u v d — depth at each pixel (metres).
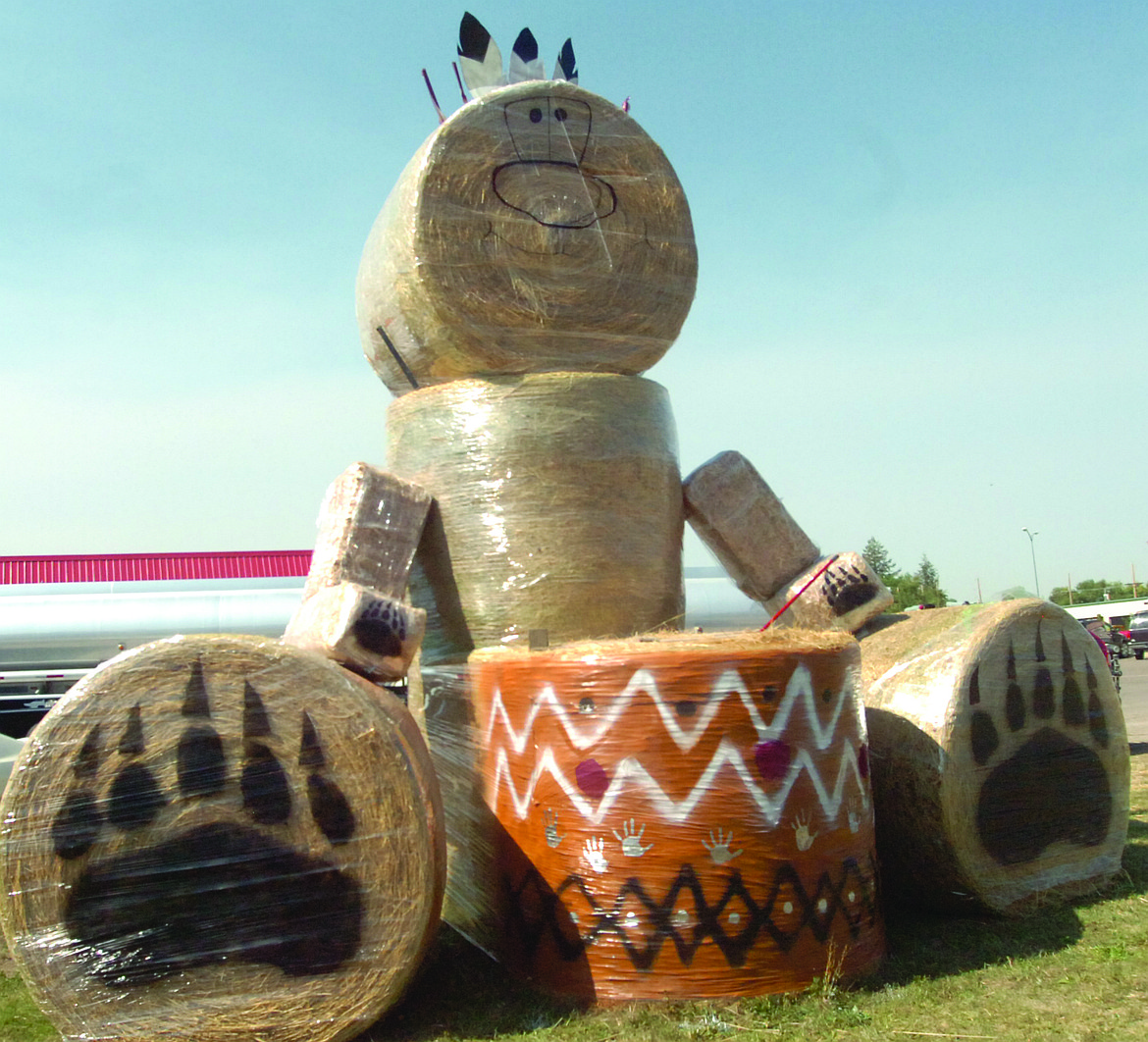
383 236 5.66
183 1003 3.83
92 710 3.81
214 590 15.34
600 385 5.37
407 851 3.88
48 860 3.77
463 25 5.83
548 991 4.35
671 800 4.18
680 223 5.82
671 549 5.61
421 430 5.55
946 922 5.22
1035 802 5.31
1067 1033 3.83
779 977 4.18
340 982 3.88
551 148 5.51
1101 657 5.64
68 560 16.12
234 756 3.88
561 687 4.38
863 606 5.95
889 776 5.24
